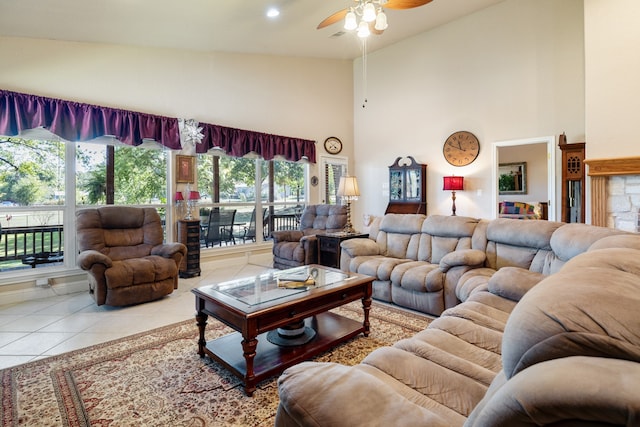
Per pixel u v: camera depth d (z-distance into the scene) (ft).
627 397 1.58
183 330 9.43
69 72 13.20
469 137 18.38
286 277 8.58
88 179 14.14
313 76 21.94
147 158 15.75
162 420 5.66
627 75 10.82
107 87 14.14
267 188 20.39
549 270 8.60
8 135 11.71
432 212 20.07
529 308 2.35
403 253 12.85
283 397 3.30
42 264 13.19
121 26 12.66
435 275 10.18
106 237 12.54
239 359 7.07
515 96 16.81
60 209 13.46
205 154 17.61
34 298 12.52
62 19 11.41
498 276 7.80
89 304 11.83
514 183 25.31
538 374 1.92
